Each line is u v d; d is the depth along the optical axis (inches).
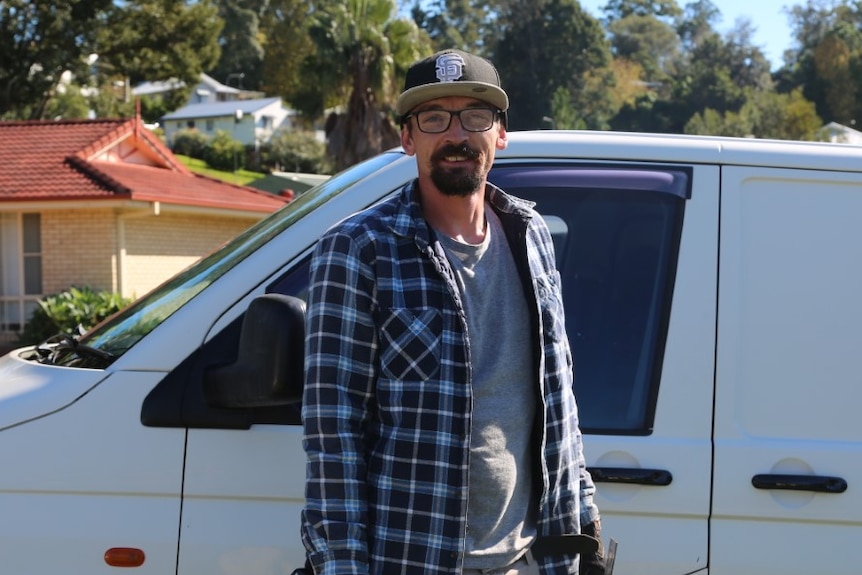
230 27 3408.0
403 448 79.7
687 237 113.0
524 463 85.0
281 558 103.2
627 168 116.2
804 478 107.0
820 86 3565.5
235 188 808.9
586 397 110.7
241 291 107.5
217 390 99.3
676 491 106.5
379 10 1149.7
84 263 683.4
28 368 113.7
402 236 82.1
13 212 686.5
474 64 85.7
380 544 79.4
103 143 744.3
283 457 103.9
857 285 112.5
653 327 112.0
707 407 109.0
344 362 80.0
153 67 1726.1
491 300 85.3
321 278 81.4
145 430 104.1
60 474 103.5
